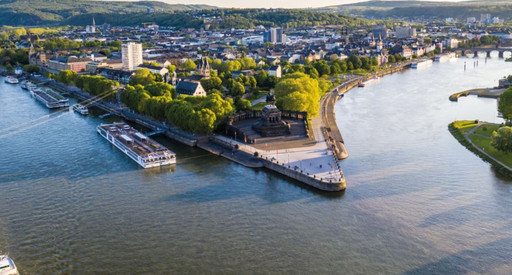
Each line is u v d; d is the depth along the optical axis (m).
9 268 198.50
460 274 198.88
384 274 199.25
